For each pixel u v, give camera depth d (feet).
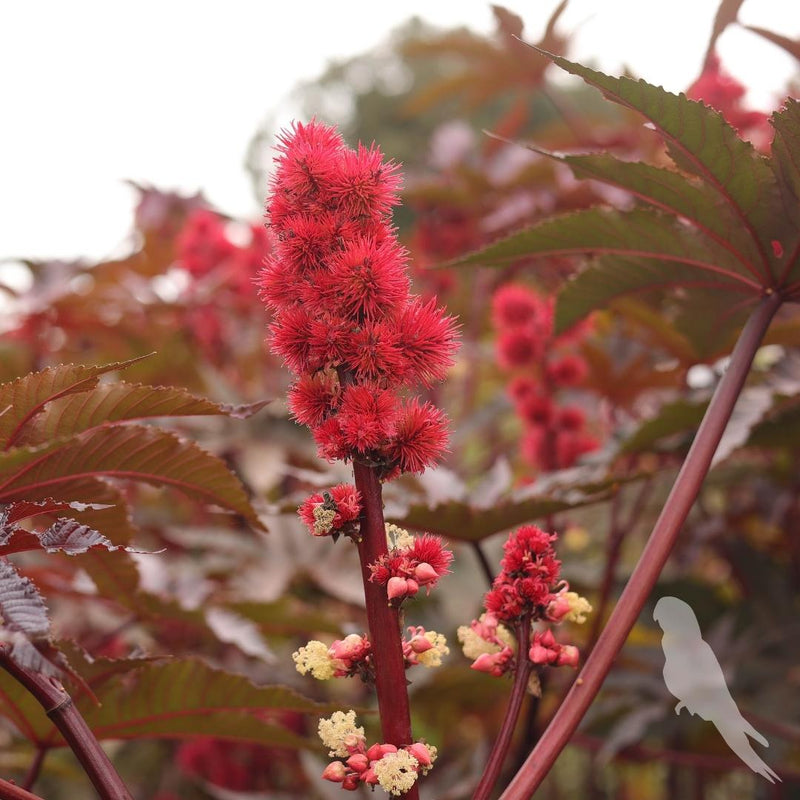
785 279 3.21
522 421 6.06
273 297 2.59
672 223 3.33
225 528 6.21
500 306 5.93
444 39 7.73
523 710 5.89
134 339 8.14
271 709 3.36
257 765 7.18
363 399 2.50
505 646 2.75
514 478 8.06
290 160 2.57
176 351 7.04
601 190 6.86
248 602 4.80
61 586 4.53
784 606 6.20
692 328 3.79
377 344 2.49
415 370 2.54
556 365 5.89
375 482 2.54
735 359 3.13
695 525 7.09
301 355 2.56
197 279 8.16
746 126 6.13
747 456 6.88
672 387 5.83
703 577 7.98
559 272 7.19
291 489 6.92
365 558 2.54
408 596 2.50
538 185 7.48
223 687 3.33
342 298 2.51
